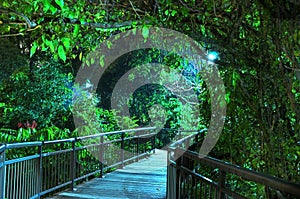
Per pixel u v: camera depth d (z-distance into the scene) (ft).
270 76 8.69
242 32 9.35
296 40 7.41
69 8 11.10
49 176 17.10
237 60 9.42
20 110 30.04
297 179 8.71
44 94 30.50
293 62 7.61
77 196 17.69
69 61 32.81
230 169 7.59
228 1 9.40
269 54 8.56
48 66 30.99
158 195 18.25
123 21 12.37
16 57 30.86
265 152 9.69
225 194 8.33
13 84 30.58
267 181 5.98
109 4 11.68
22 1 10.43
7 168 12.91
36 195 15.48
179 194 12.47
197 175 10.32
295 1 7.07
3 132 23.71
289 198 7.07
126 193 18.58
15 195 13.61
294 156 8.81
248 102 9.28
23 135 22.38
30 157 14.85
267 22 8.09
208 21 9.87
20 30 11.55
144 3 11.27
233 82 9.11
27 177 14.67
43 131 22.39
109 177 23.16
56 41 10.71
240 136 11.05
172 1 10.12
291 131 8.95
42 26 10.61
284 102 8.75
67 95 31.37
